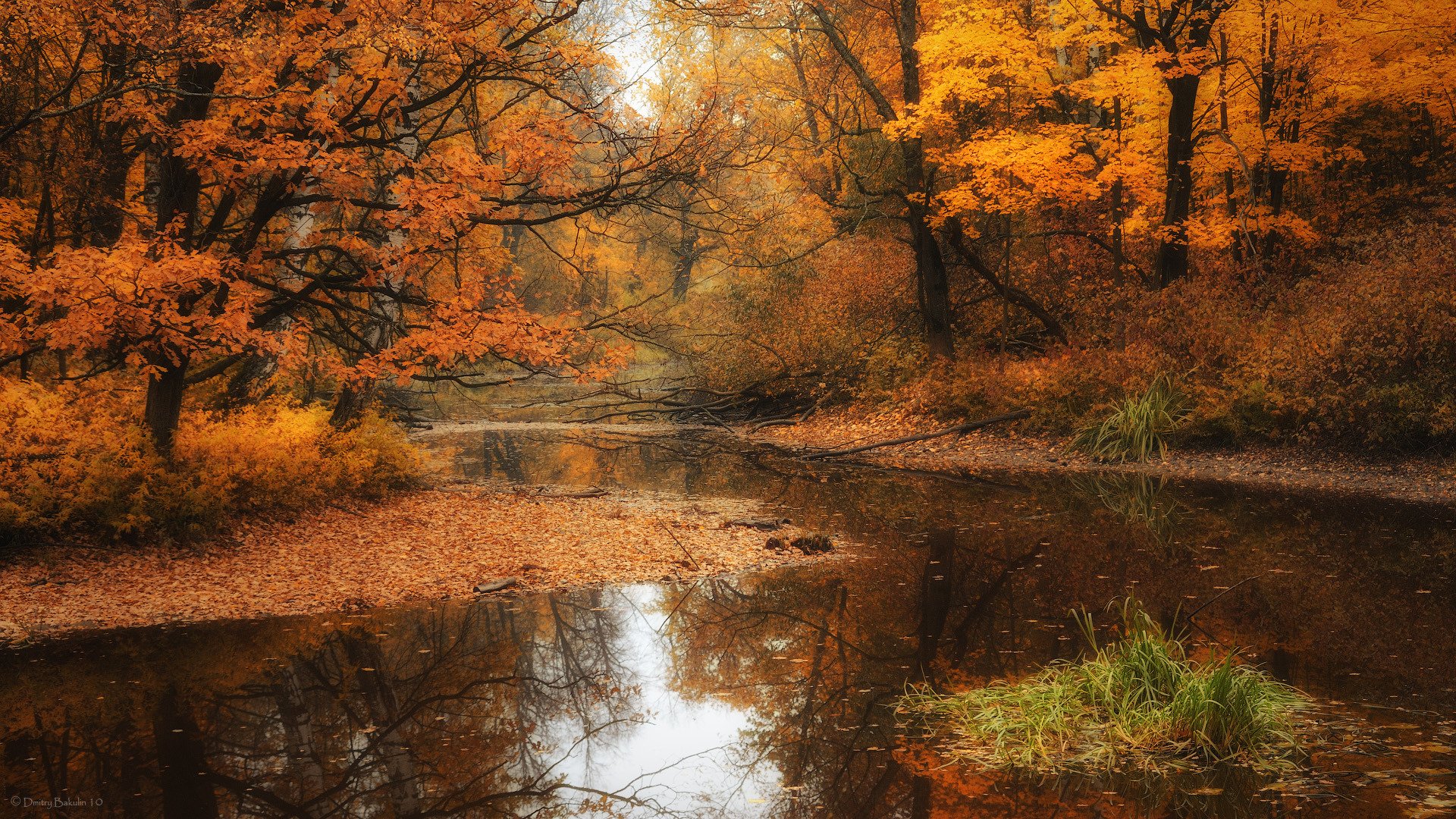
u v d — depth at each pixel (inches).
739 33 1005.8
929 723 216.8
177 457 394.9
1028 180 711.7
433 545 419.8
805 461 783.1
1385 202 828.6
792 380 1021.2
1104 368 724.0
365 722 221.3
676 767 195.3
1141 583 343.0
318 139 391.2
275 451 427.8
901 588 350.9
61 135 419.8
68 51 418.0
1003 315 918.4
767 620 311.7
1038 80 821.9
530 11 417.7
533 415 1237.7
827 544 420.2
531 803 176.1
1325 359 581.0
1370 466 556.1
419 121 483.5
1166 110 786.8
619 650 280.7
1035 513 507.2
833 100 1007.0
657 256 1697.8
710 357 1095.6
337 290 422.3
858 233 1038.4
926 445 796.6
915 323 1008.9
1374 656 252.7
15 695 236.7
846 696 236.8
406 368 382.0
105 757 198.2
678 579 370.6
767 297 1058.1
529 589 355.6
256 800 177.0
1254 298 724.0
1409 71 689.6
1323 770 181.3
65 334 302.0
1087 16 782.5
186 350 339.0
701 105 434.6
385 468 538.0
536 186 412.8
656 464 773.9
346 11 367.9
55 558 348.8
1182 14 734.5
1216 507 498.6
